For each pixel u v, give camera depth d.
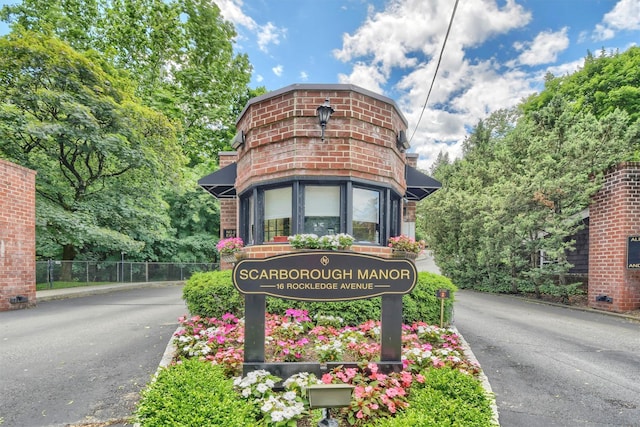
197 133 19.50
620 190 7.66
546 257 10.59
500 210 10.27
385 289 3.35
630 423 2.88
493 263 11.62
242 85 21.02
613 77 16.38
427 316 5.25
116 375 3.63
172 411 2.05
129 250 13.52
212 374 2.61
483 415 2.16
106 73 12.12
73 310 7.66
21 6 13.82
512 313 7.73
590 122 9.50
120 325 5.93
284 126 5.98
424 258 30.16
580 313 7.82
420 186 7.96
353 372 2.94
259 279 3.30
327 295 3.33
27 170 8.02
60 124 10.18
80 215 11.38
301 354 3.68
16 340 4.95
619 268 7.64
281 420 2.29
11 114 9.67
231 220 10.63
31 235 8.12
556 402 3.25
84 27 16.11
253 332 3.25
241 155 7.22
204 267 17.73
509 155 12.31
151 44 17.83
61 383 3.43
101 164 12.54
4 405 2.98
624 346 5.03
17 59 9.88
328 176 5.77
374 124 6.14
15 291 7.71
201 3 18.27
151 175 13.23
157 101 16.88
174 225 18.44
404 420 2.03
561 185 8.77
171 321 6.27
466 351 4.34
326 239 5.02
